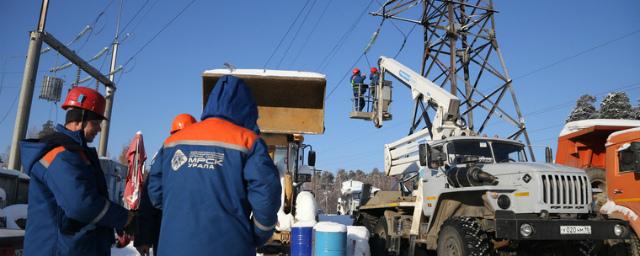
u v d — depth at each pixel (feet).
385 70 45.03
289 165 31.27
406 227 31.14
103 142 56.03
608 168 30.42
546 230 20.68
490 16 55.77
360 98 47.50
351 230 26.55
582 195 22.24
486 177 23.38
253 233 8.60
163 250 8.13
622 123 35.70
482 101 53.16
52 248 9.03
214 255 7.96
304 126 31.09
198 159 8.43
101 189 9.82
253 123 9.59
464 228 21.98
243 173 8.50
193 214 8.13
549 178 21.88
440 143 29.30
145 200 9.69
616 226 21.39
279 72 28.78
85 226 9.32
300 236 19.95
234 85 9.34
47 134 9.43
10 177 32.01
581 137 37.78
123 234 11.13
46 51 48.26
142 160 21.66
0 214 22.25
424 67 56.85
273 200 8.30
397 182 39.50
